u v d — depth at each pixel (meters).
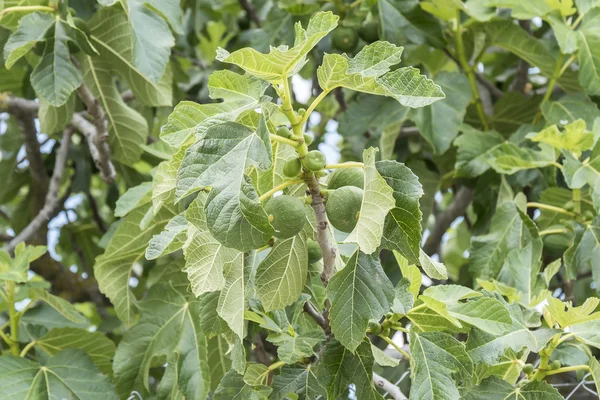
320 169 1.53
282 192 1.63
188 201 2.13
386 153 2.39
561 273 2.60
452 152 2.51
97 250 3.06
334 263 1.62
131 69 2.30
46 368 2.01
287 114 1.54
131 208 2.08
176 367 2.04
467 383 1.70
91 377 2.02
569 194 2.20
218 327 1.69
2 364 1.99
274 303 1.64
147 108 2.84
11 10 2.07
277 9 2.58
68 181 3.25
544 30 2.79
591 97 2.38
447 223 2.75
